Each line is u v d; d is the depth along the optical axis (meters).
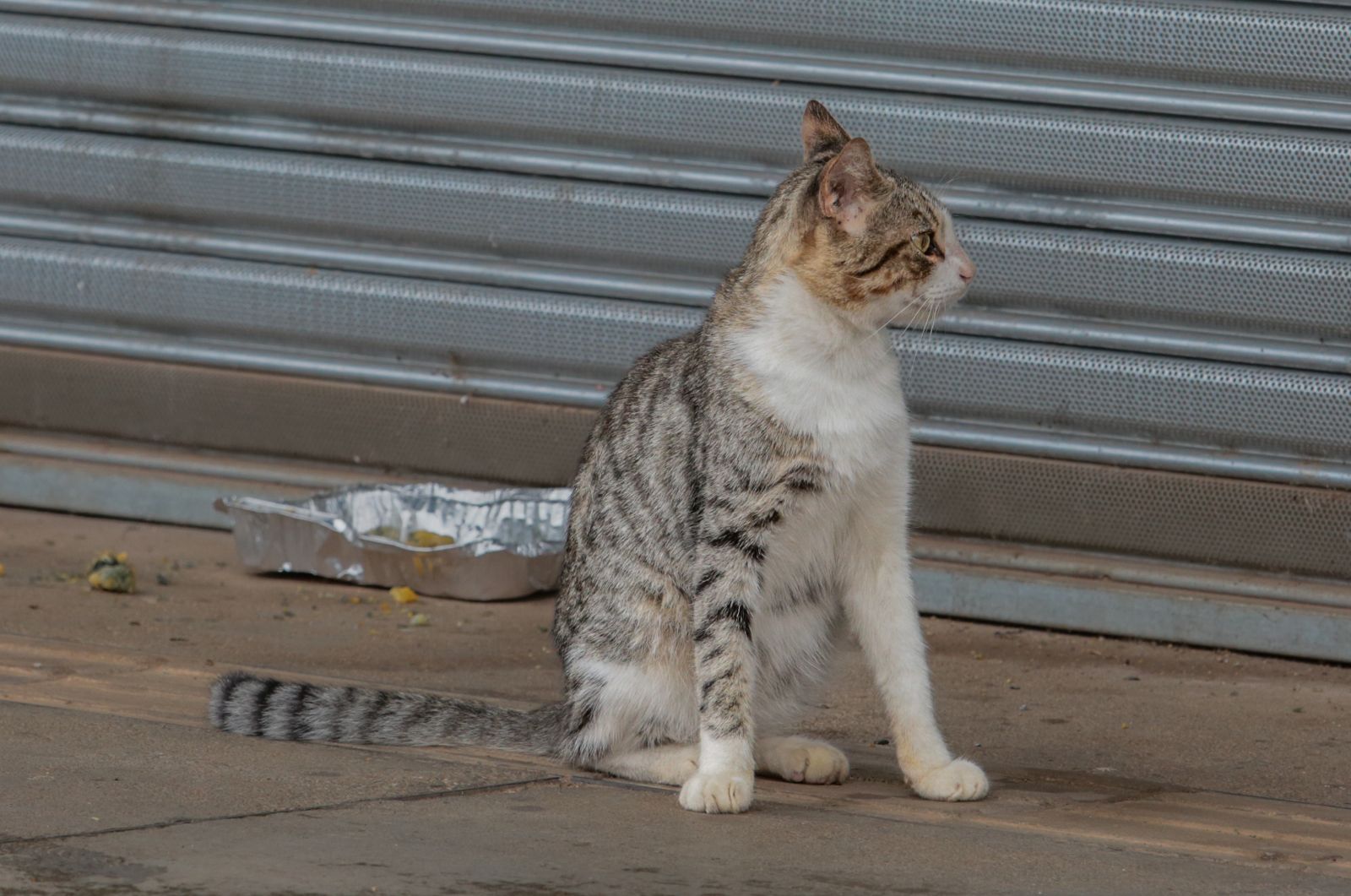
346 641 8.56
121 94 11.15
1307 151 9.14
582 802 5.63
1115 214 9.46
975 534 9.92
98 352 11.41
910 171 9.79
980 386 9.79
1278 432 9.34
